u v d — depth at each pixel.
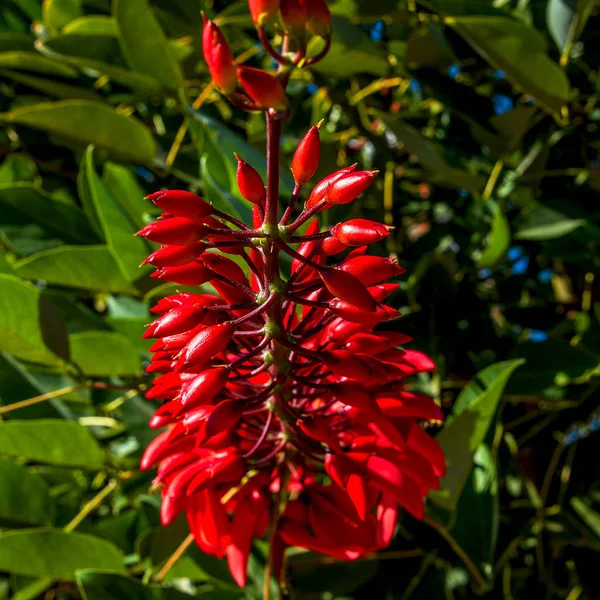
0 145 0.90
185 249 0.34
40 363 0.63
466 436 0.51
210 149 0.57
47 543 0.58
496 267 0.76
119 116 0.67
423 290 0.68
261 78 0.33
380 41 0.79
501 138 0.70
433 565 0.64
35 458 0.63
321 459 0.44
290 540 0.44
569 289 0.87
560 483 0.72
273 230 0.34
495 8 0.62
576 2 0.66
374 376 0.38
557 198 0.73
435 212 0.88
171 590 0.56
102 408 0.72
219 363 0.40
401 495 0.41
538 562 0.69
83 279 0.63
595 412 0.71
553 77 0.64
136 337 0.68
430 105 0.86
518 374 0.65
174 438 0.41
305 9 0.34
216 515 0.43
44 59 0.77
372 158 0.85
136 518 0.69
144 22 0.67
